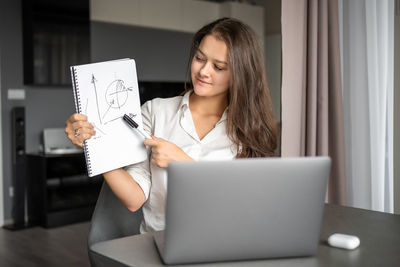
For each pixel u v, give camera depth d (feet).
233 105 5.21
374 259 3.42
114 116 4.42
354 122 7.82
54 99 15.89
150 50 18.30
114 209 5.26
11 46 14.80
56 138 15.72
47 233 13.53
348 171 7.98
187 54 19.61
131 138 4.51
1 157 14.56
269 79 20.80
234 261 3.36
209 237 3.18
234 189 3.10
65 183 14.47
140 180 4.93
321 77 7.17
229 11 19.10
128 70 4.48
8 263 10.76
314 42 7.00
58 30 14.57
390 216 4.74
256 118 5.32
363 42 7.63
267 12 20.90
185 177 2.99
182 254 3.20
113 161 4.43
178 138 5.35
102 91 4.35
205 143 5.35
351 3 7.67
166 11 17.81
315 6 6.95
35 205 14.57
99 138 4.35
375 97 7.54
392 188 7.75
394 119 8.01
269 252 3.34
